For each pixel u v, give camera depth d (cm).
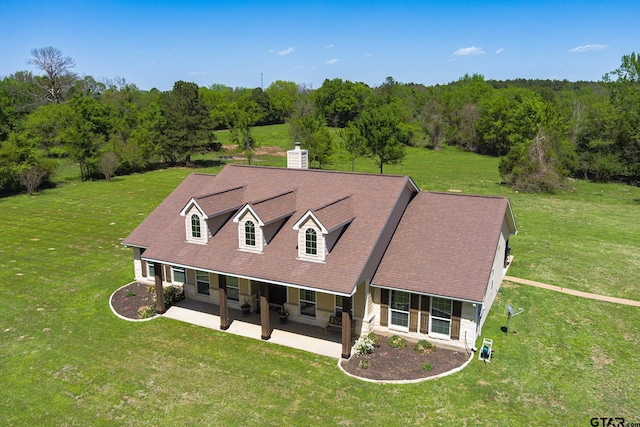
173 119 6906
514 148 5541
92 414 1489
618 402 1515
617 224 3772
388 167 7175
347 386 1614
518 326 2031
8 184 5091
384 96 13175
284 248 1978
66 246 3278
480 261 1847
